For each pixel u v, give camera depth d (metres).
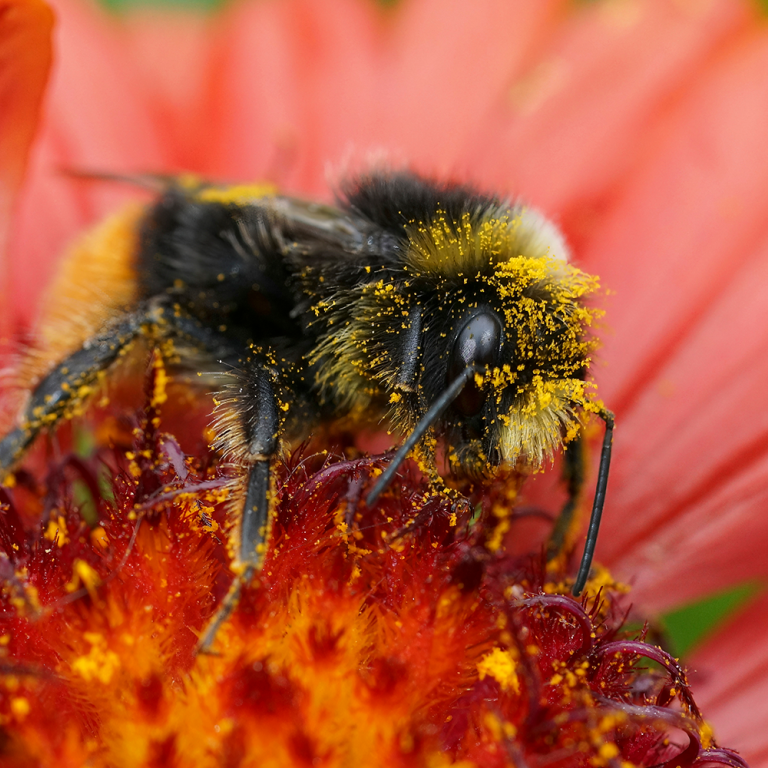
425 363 0.08
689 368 0.09
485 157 0.09
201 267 0.08
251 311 0.08
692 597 0.09
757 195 0.09
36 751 0.07
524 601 0.08
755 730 0.08
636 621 0.08
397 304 0.08
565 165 0.09
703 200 0.09
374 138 0.09
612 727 0.08
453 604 0.08
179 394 0.08
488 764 0.07
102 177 0.09
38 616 0.07
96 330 0.08
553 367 0.08
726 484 0.09
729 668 0.09
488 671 0.08
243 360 0.08
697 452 0.09
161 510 0.08
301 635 0.08
